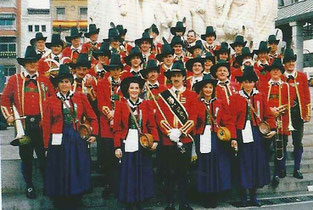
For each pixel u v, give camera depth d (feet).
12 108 17.33
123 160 16.17
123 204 17.72
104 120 17.88
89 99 19.22
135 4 28.71
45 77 17.95
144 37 22.21
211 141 17.49
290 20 45.70
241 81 18.45
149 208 17.84
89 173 16.48
